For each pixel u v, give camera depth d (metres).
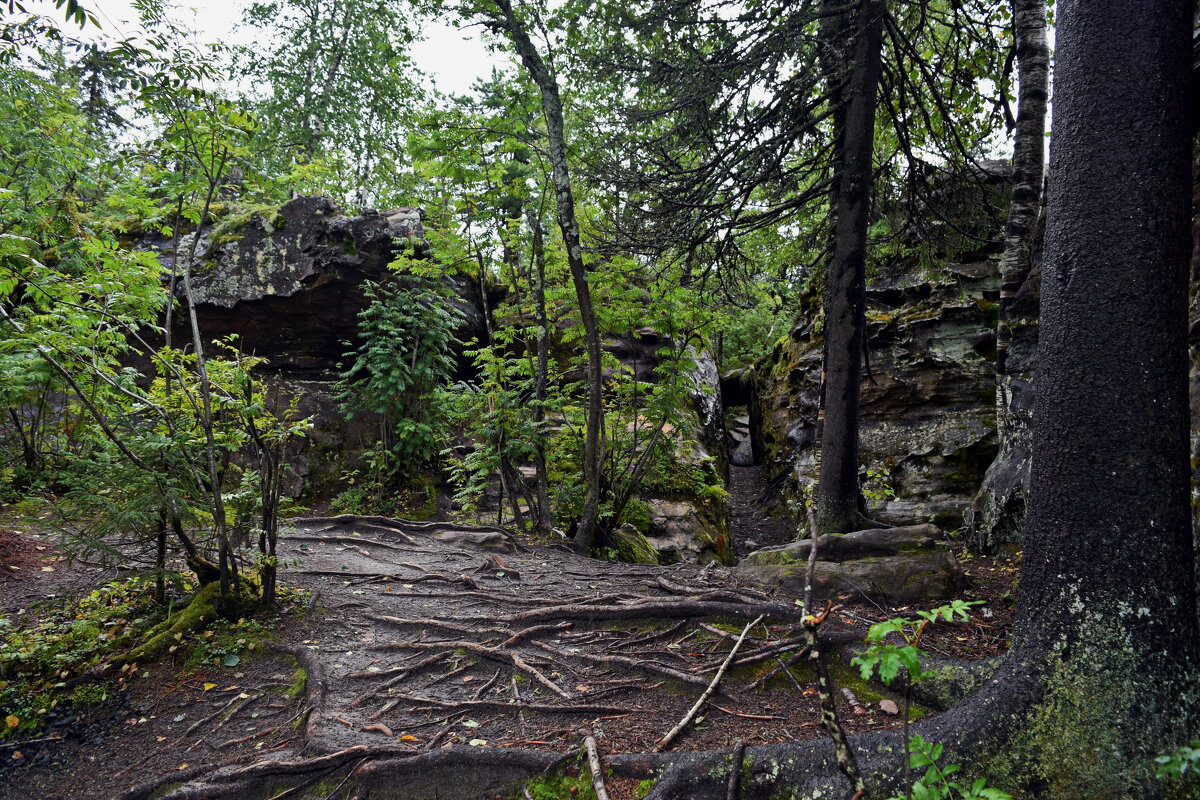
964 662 3.89
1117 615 2.85
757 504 14.23
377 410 10.32
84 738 3.73
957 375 11.25
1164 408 2.93
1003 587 6.28
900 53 8.27
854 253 7.86
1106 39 3.15
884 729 3.67
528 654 4.74
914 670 1.88
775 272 13.32
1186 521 2.93
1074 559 2.98
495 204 8.65
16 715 3.81
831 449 7.90
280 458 5.19
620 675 4.48
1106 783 2.67
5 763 3.50
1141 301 2.98
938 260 11.59
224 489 5.56
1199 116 5.20
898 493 10.83
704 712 4.00
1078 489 3.01
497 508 10.12
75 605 5.02
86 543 4.26
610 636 5.01
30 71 8.66
